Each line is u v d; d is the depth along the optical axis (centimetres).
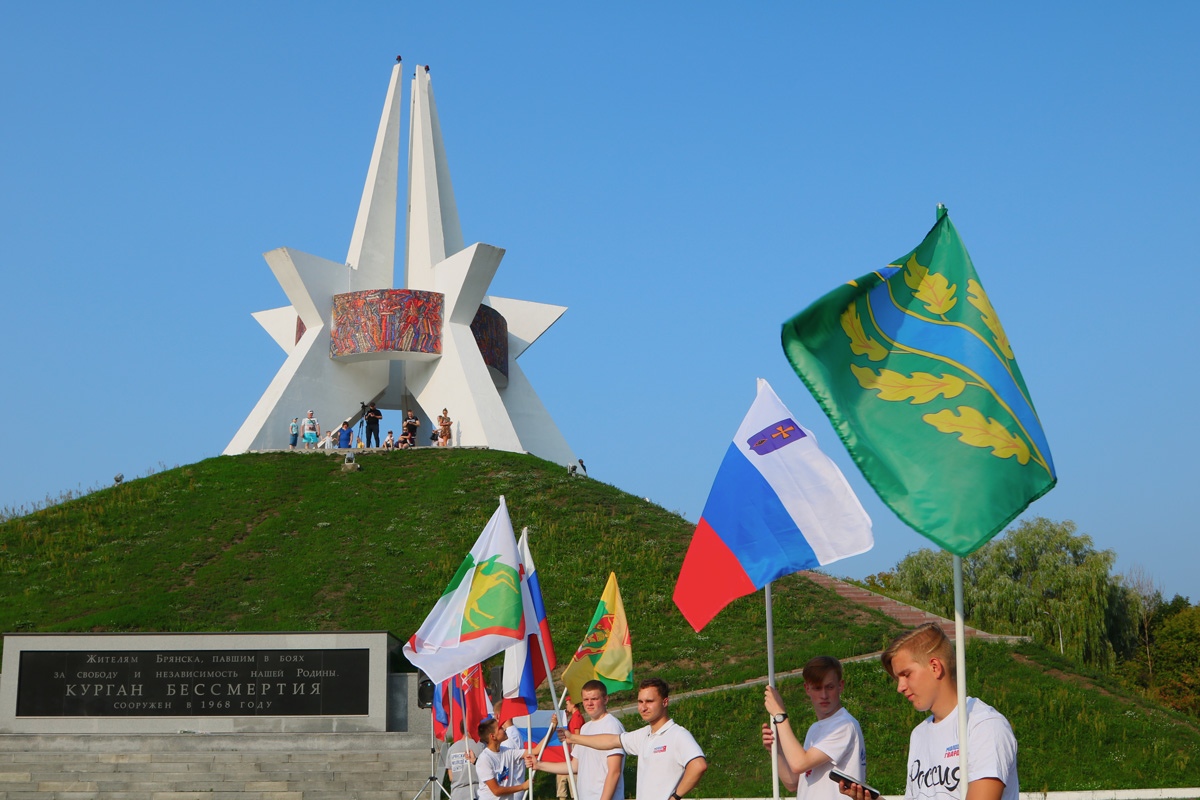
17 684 2380
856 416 634
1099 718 2322
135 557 3381
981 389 637
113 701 2378
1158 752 2197
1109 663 4456
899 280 681
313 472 4106
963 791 548
